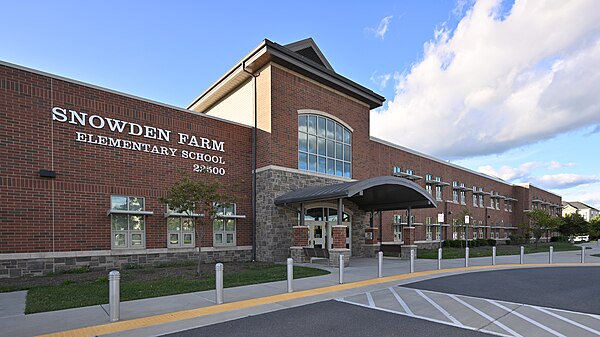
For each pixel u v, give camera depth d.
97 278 11.37
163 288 9.76
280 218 17.92
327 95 21.34
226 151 17.75
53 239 12.32
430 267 16.11
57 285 10.24
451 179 38.59
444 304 8.44
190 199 12.17
